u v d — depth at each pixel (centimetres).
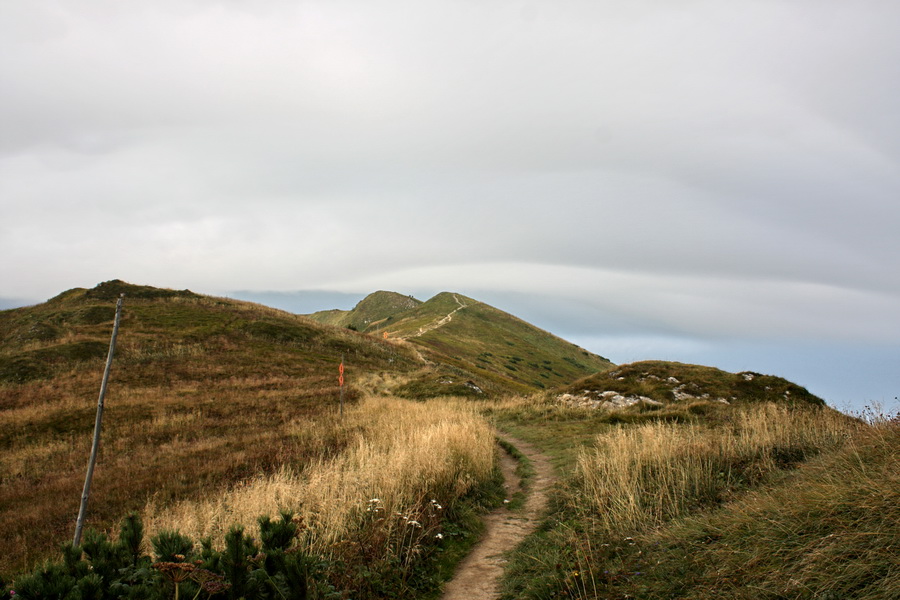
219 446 2098
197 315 6172
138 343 4812
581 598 504
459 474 1062
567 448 1518
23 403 3119
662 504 732
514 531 845
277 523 484
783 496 572
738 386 2564
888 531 407
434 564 691
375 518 718
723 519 581
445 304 17338
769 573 430
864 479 498
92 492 1492
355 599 545
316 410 3062
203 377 4059
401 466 930
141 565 418
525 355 13612
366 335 7325
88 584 342
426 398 3553
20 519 1312
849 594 373
